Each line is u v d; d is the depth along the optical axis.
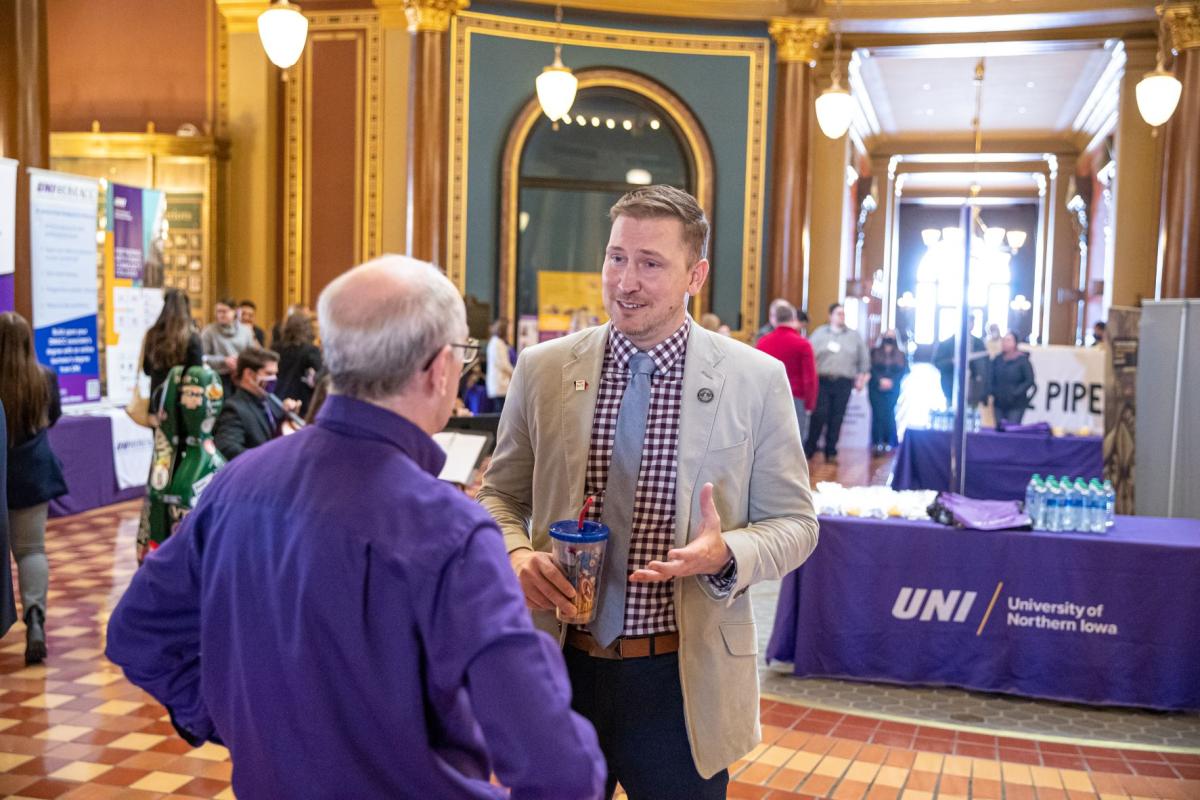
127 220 8.97
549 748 1.07
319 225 12.30
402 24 11.84
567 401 1.94
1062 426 8.22
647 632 1.86
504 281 11.65
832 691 4.40
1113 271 12.57
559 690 1.11
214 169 12.41
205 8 12.66
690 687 1.84
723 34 11.90
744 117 11.99
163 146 12.30
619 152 12.29
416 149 11.10
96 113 12.98
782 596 4.63
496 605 1.11
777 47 11.86
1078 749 3.79
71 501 7.62
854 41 12.46
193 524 1.32
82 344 7.84
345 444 1.23
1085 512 4.43
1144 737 3.93
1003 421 8.20
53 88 13.10
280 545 1.19
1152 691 4.16
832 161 13.19
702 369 1.90
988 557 4.35
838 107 7.67
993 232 17.94
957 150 20.48
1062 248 20.53
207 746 3.62
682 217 1.84
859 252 20.03
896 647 4.45
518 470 2.07
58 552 6.49
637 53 11.84
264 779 1.20
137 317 9.12
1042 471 7.80
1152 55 12.01
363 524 1.15
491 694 1.08
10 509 4.45
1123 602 4.20
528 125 11.59
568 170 12.23
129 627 1.35
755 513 1.97
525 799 1.08
